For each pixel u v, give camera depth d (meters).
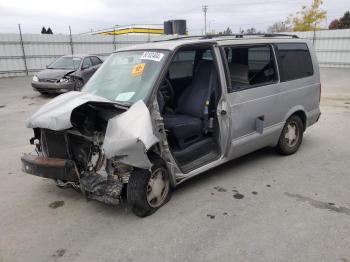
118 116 3.39
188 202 3.99
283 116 5.16
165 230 3.42
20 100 12.59
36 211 3.88
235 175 4.78
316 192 4.21
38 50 23.11
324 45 27.19
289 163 5.22
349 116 8.70
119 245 3.19
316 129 7.34
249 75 4.64
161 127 3.64
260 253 3.01
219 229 3.41
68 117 3.35
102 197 3.44
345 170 4.91
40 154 4.02
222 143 4.37
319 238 3.21
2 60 21.78
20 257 3.06
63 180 3.75
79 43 24.94
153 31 36.62
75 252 3.11
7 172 5.11
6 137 7.24
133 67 4.16
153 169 3.63
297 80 5.30
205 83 4.60
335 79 18.20
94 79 4.48
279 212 3.72
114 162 3.38
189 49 4.13
